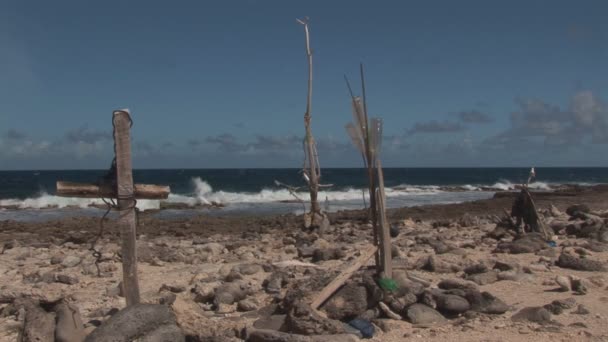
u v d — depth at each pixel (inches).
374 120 309.7
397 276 308.3
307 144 771.4
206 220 1045.8
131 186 265.0
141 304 243.6
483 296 304.0
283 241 678.5
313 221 771.4
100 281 431.2
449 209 1173.7
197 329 253.0
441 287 335.3
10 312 325.7
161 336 235.8
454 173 5334.6
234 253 589.0
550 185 2866.6
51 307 265.1
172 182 3174.2
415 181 3742.6
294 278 383.2
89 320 297.1
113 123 262.1
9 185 2854.3
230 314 311.9
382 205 306.7
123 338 228.1
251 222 1011.9
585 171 6619.1
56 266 514.9
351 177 3759.8
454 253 508.4
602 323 277.9
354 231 753.6
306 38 761.6
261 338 245.6
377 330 273.7
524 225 593.0
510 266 400.2
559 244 540.4
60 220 1061.1
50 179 3757.4
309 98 763.4
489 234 622.5
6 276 464.1
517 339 254.8
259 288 369.4
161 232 873.5
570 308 303.0
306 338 243.1
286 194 1833.2
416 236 655.8
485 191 2402.8
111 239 749.3
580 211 836.6
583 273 398.0
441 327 276.5
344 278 298.7
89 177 4333.2
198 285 353.7
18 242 732.0
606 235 563.2
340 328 261.3
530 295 337.7
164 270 478.6
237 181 3309.5
